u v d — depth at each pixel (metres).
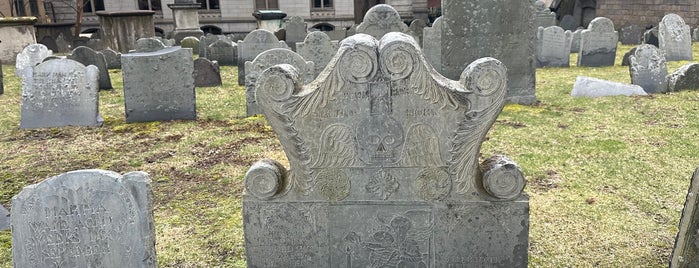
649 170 5.76
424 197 3.54
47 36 21.41
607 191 5.24
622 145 6.65
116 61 15.96
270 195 3.59
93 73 8.42
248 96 8.91
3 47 17.55
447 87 3.29
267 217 3.67
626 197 5.09
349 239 3.68
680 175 5.59
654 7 21.97
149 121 8.69
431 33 12.91
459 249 3.63
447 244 3.62
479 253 3.62
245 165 6.43
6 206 5.41
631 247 4.16
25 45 17.81
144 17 20.50
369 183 3.54
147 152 7.06
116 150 7.20
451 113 3.34
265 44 12.52
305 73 8.77
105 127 8.42
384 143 3.44
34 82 8.34
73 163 6.70
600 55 13.58
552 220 4.64
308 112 3.41
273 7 30.91
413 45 3.27
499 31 8.61
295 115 3.42
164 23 29.97
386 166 3.49
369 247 3.69
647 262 3.95
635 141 6.80
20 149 7.34
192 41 19.84
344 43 3.38
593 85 9.59
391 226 3.62
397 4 31.84
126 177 3.34
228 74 14.34
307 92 3.38
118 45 20.33
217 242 4.46
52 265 3.44
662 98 9.08
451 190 3.51
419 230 3.61
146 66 8.42
